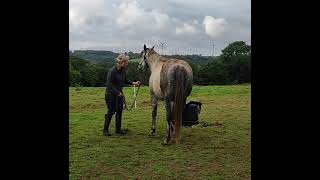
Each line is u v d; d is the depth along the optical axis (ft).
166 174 20.80
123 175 20.76
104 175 20.81
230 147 27.32
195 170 21.48
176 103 27.66
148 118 44.06
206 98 70.85
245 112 48.65
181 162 23.24
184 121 32.86
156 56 31.45
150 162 23.36
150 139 30.86
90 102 62.95
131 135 32.83
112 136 32.37
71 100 66.33
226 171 21.20
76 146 28.22
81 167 22.43
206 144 28.35
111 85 32.07
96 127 37.58
